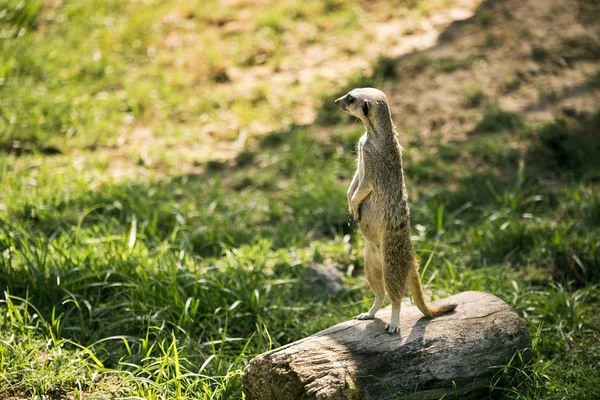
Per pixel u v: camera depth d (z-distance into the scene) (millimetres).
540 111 17141
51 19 20672
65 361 8727
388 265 7992
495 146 15859
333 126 17406
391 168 7918
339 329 8086
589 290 11070
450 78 18500
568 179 15070
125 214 13375
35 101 17281
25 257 10266
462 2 21844
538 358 9219
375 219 8000
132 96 18047
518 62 18734
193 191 14523
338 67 19734
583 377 8703
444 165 15641
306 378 7312
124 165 15828
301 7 21875
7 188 13977
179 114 17984
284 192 14844
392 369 7703
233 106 18344
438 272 11375
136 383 8383
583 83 17891
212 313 10211
